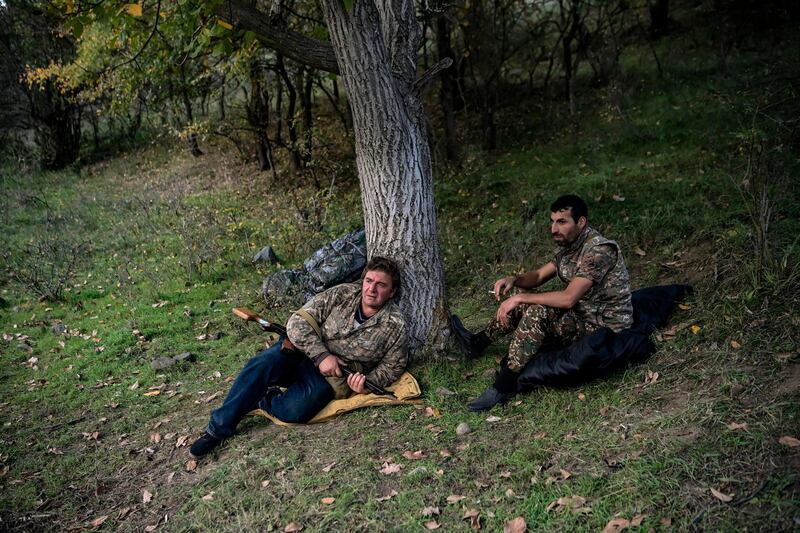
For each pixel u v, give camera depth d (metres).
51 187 12.88
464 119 11.62
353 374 3.82
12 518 3.37
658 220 5.95
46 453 4.10
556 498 2.82
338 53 4.17
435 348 4.41
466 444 3.40
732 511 2.47
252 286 6.89
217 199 10.46
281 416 3.90
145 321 6.35
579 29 11.31
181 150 14.00
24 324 6.55
